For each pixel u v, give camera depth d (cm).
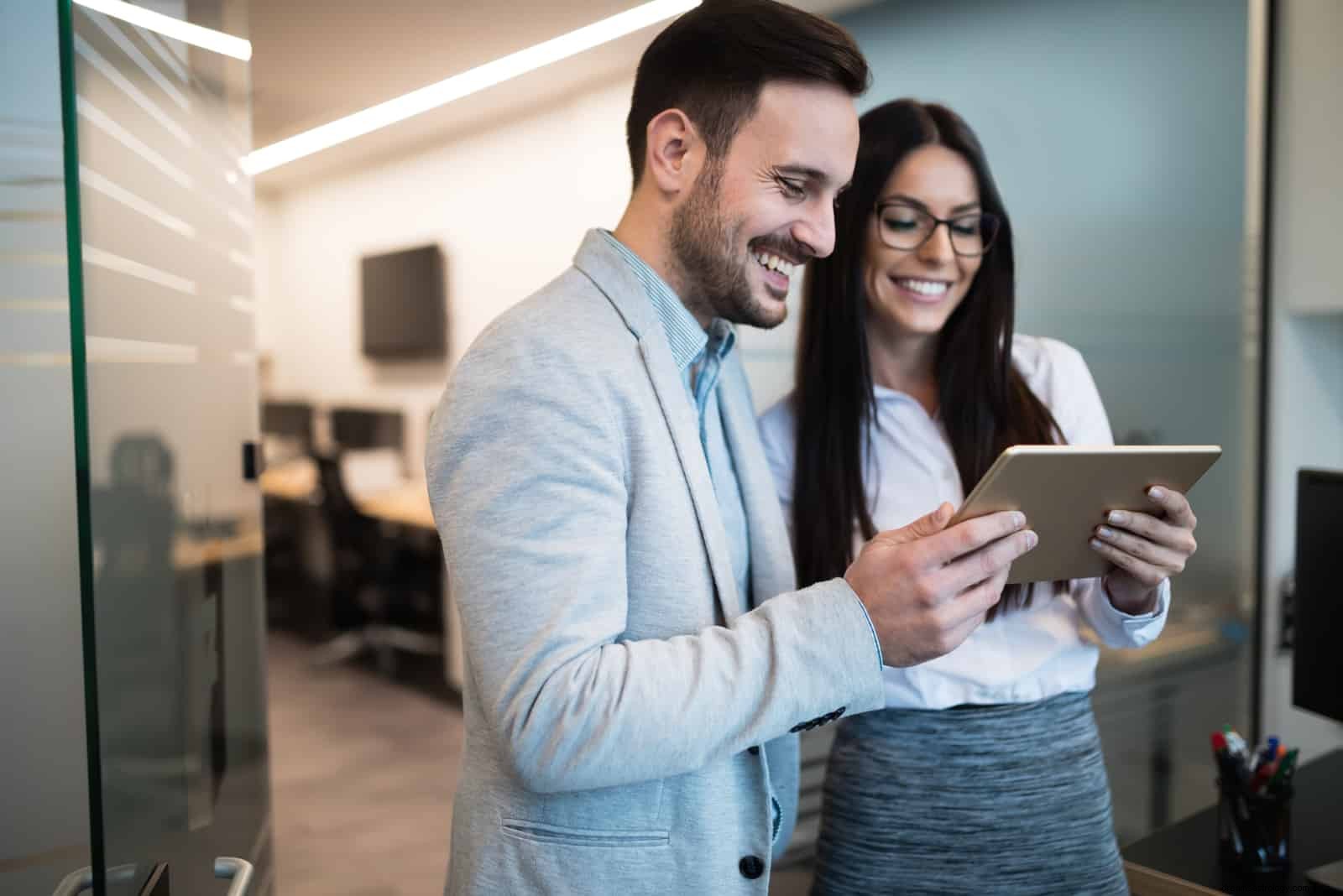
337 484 485
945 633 80
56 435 136
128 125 91
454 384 82
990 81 206
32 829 137
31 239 134
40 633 137
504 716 76
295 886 268
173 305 108
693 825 85
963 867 120
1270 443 240
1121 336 223
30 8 132
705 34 85
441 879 272
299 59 195
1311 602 135
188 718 112
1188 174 229
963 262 125
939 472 129
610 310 87
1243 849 133
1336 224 224
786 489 135
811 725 81
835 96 85
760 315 90
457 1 167
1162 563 101
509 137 231
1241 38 232
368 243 588
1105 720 229
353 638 515
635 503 84
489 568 77
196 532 117
